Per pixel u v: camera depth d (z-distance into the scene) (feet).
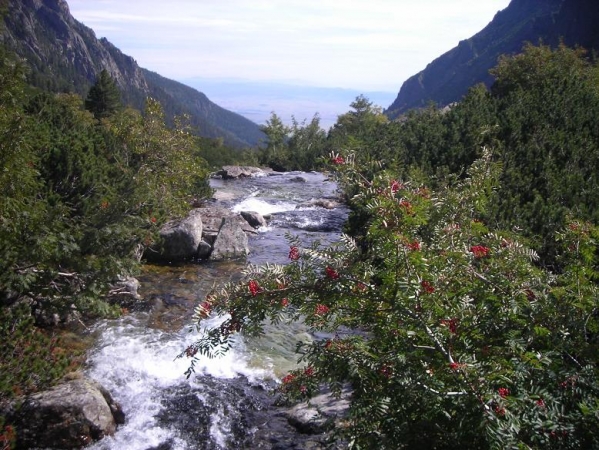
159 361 27.09
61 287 28.63
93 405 21.22
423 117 83.41
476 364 10.92
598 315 13.84
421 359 11.77
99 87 192.85
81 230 30.40
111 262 28.60
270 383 25.89
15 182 26.84
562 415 10.34
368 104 237.04
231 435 21.91
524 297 13.12
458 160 47.44
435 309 12.47
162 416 23.00
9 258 24.53
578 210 29.68
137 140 56.13
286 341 30.50
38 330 25.61
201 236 47.60
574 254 15.19
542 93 70.18
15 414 20.16
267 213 65.98
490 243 15.29
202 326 31.32
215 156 167.22
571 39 330.75
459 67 531.50
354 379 12.36
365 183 16.74
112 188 40.55
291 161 138.82
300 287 13.92
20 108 29.86
